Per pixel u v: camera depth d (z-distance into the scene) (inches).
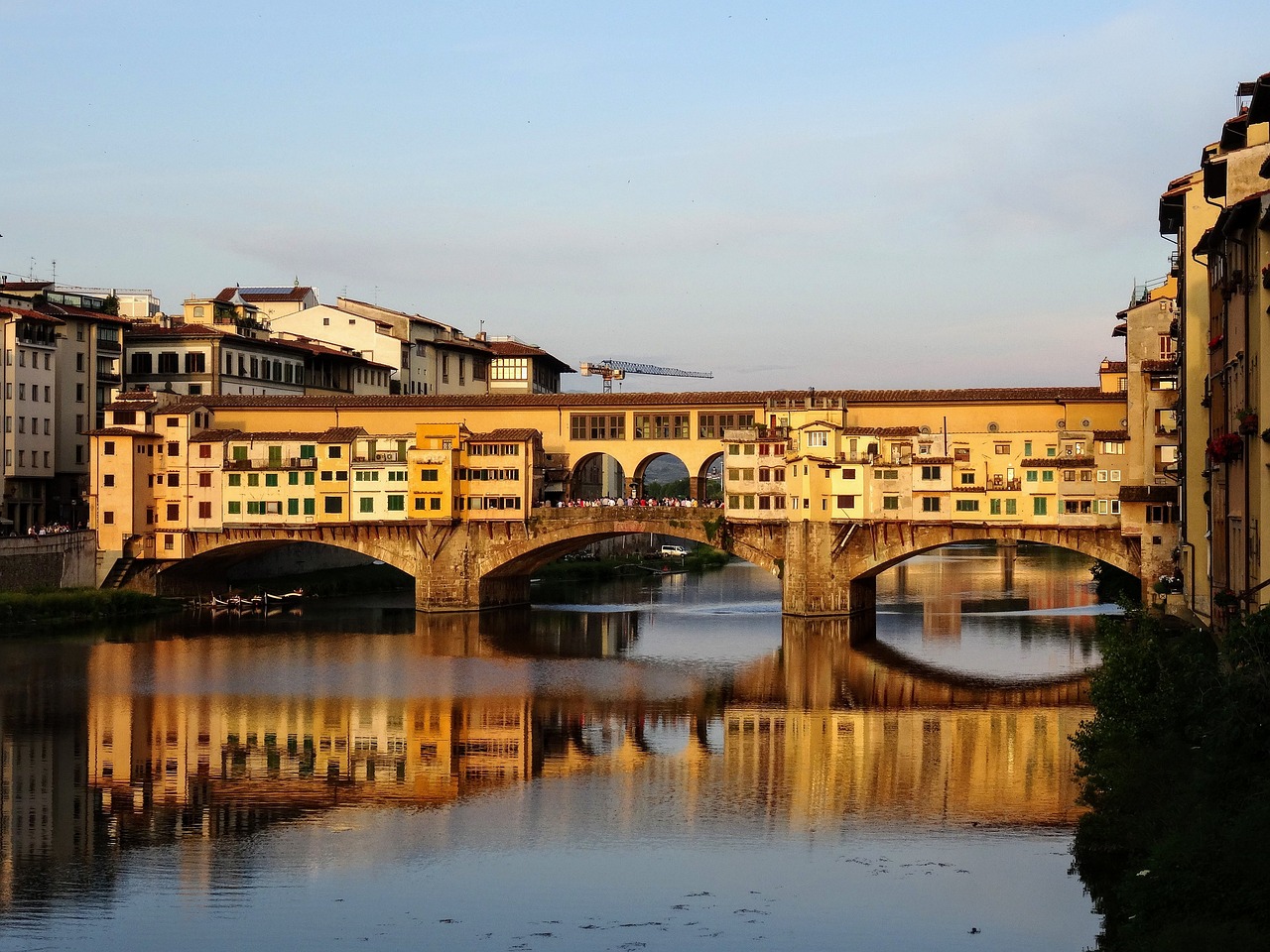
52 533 5447.8
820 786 2815.0
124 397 5895.7
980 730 3358.8
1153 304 4697.3
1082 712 3575.3
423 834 2506.2
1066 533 5147.6
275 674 4200.3
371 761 3083.2
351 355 7588.6
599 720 3521.2
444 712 3627.0
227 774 2970.0
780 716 3563.0
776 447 5531.5
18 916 2101.4
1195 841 1670.8
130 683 4018.2
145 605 5610.2
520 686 4013.3
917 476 5339.6
